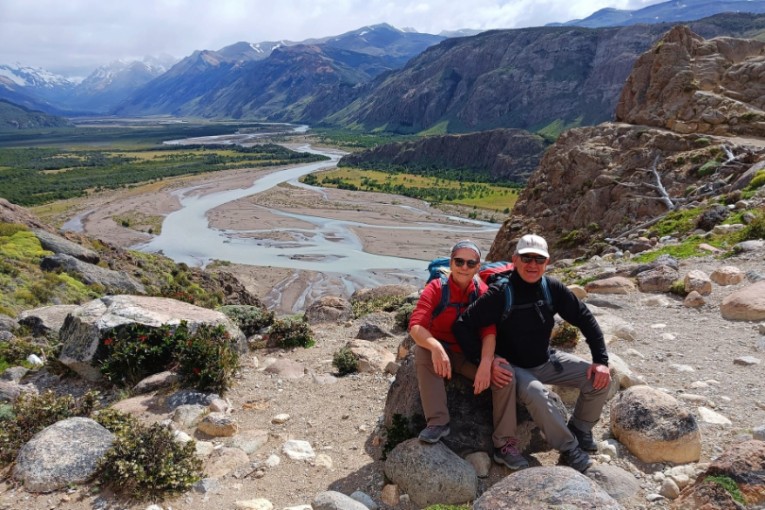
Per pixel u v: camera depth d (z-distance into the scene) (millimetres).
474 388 6242
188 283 54625
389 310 17547
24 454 7035
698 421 6984
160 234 117812
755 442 5344
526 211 53406
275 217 133375
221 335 11289
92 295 37531
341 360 11086
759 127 43469
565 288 6336
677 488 5590
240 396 9859
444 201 160375
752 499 4863
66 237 53469
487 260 54594
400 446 6387
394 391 7602
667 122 50062
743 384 8031
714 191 32312
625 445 6477
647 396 6613
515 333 6289
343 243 108000
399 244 107062
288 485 6750
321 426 8406
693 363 9008
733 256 15984
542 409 6066
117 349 11180
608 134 52656
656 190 40469
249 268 90875
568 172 51281
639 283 14164
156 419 8859
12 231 45625
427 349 6414
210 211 141250
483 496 5102
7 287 34156
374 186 190250
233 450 7496
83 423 7590
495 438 6363
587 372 6336
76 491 6598
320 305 18297
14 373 12906
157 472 6621
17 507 6316
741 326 10523
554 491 4781
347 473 6883
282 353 13336
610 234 40375
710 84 51000
